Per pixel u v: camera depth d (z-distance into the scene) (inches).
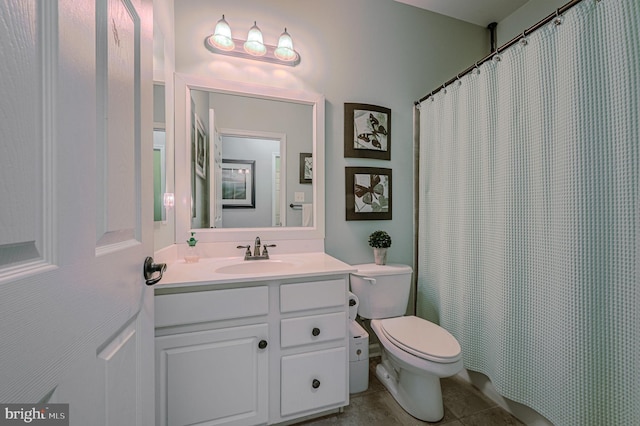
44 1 14.2
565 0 69.4
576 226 40.5
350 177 73.3
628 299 35.4
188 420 41.6
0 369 11.4
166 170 53.4
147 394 28.4
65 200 15.6
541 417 48.3
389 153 77.5
